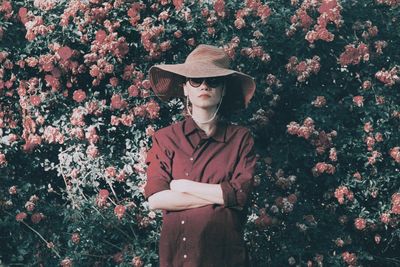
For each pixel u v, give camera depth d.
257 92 5.27
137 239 5.06
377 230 5.39
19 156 5.40
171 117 5.25
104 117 5.24
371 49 5.54
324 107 5.36
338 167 5.29
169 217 3.45
